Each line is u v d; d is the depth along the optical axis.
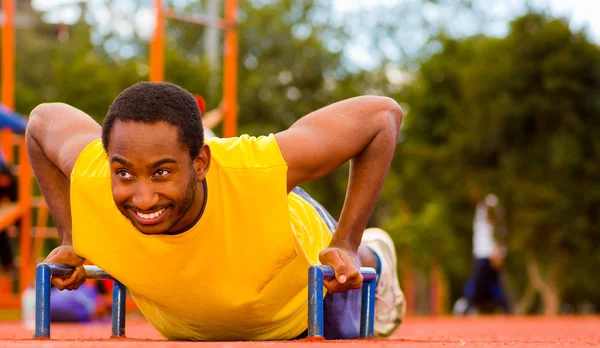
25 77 26.78
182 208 2.71
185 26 30.23
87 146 3.09
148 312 3.58
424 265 21.88
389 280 4.14
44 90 26.50
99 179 2.96
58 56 26.64
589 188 18.75
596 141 18.72
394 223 22.34
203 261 2.97
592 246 18.92
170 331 3.59
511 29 19.17
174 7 30.52
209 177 2.87
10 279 11.64
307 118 3.09
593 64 18.77
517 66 18.91
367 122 3.10
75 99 21.38
